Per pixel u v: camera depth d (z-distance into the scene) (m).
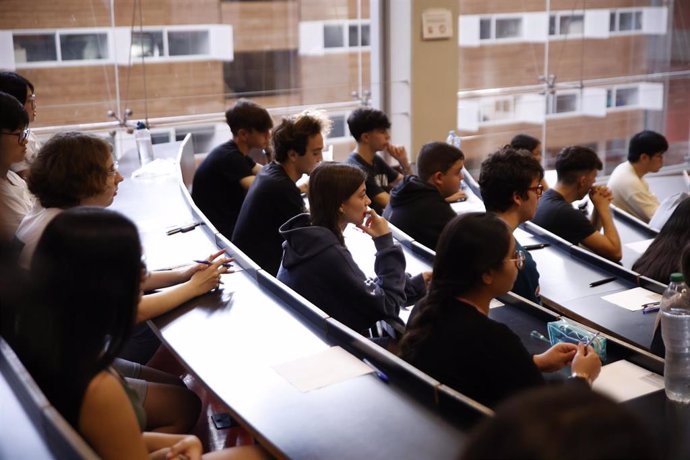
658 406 1.83
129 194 3.91
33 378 1.57
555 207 3.52
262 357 2.02
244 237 3.30
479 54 6.37
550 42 6.66
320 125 3.33
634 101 7.22
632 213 4.57
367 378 1.88
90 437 1.51
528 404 0.64
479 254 1.80
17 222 2.86
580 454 0.59
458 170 3.43
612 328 2.50
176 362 3.00
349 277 2.39
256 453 1.84
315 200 2.51
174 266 2.75
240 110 4.11
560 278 2.98
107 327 1.52
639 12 7.03
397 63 6.01
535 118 6.74
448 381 1.80
